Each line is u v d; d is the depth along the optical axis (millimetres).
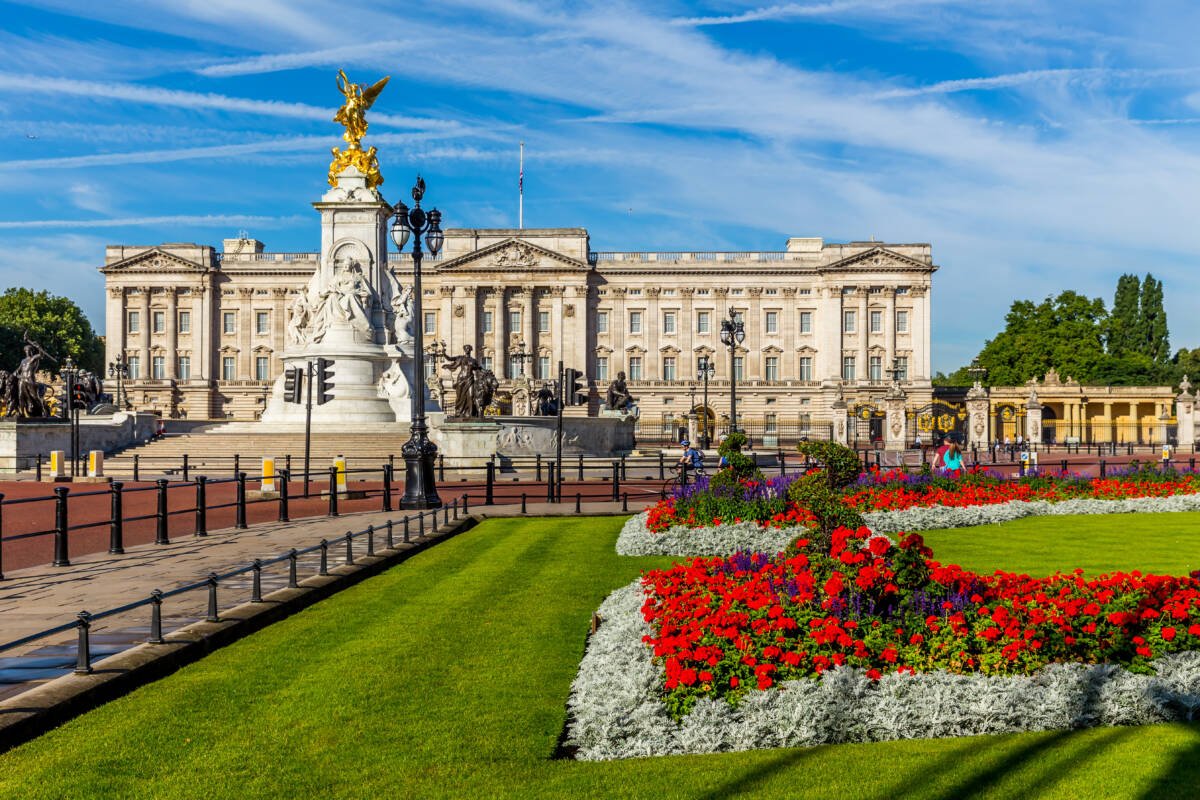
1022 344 148750
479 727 10773
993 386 147500
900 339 140875
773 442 108688
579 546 25156
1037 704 10922
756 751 10328
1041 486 35719
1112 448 93688
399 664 13156
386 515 31141
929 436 113812
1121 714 10992
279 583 18281
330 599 17609
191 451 57938
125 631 14289
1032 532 28125
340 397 62406
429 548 24641
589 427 66250
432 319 142750
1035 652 11734
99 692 11336
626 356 144250
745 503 25828
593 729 10445
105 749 9953
